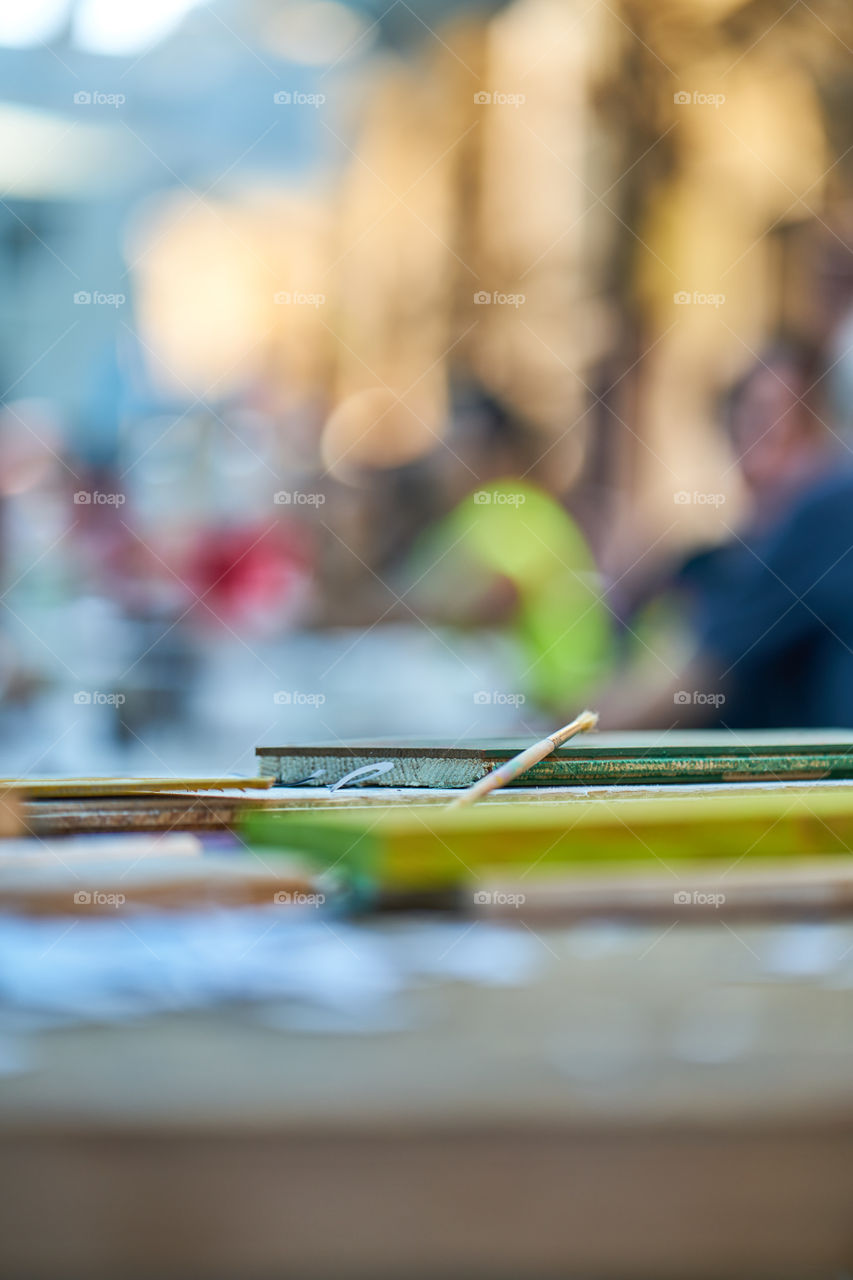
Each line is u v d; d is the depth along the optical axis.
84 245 11.27
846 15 9.90
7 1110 1.03
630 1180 1.05
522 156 10.49
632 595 7.65
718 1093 1.08
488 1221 1.05
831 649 5.29
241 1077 1.11
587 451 9.96
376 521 9.48
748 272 9.86
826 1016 1.28
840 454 5.54
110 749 7.26
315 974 1.41
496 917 1.69
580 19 10.27
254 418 10.31
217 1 10.90
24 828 2.06
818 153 9.91
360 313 10.77
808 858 1.92
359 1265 1.02
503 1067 1.13
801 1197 1.07
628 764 2.28
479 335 10.36
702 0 9.89
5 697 7.29
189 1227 1.02
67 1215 1.01
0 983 1.36
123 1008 1.29
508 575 8.12
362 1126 1.03
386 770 2.30
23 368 10.81
